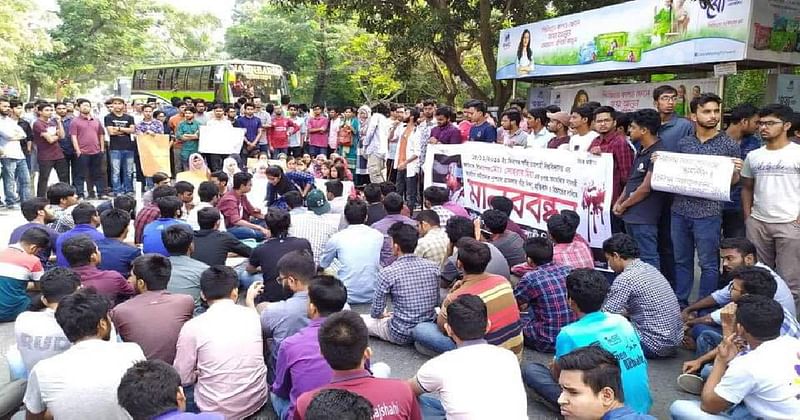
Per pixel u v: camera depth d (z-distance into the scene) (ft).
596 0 43.68
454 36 47.73
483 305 9.77
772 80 26.48
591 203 18.84
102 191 36.58
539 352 14.67
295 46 110.11
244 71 68.18
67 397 8.90
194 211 20.79
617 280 14.14
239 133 35.99
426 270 15.12
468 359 9.21
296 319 11.98
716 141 15.79
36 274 16.48
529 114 24.75
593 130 19.93
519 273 16.20
